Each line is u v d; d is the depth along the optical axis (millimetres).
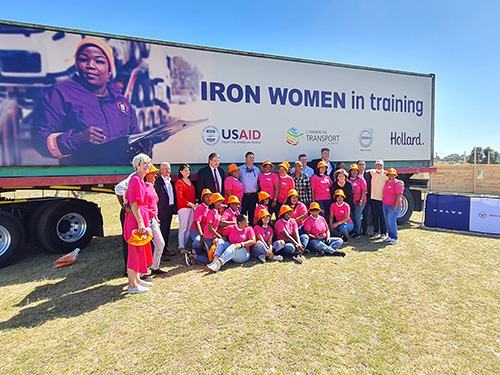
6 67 4348
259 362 2393
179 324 2949
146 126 5148
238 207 4930
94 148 4840
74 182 4727
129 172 5105
